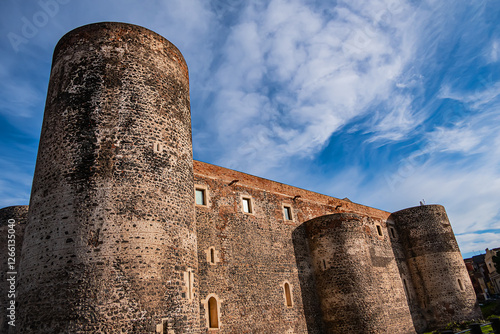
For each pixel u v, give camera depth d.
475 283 61.81
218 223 18.02
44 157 12.13
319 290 21.25
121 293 10.04
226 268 17.28
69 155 11.57
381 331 19.56
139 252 10.73
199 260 16.31
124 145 11.85
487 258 60.28
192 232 12.91
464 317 27.09
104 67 12.68
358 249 21.34
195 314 11.78
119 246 10.52
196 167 18.28
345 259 20.84
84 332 9.44
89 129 11.80
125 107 12.38
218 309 16.00
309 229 22.80
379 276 26.34
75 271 10.08
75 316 9.61
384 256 28.08
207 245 16.97
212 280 16.41
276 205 21.97
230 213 18.86
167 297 10.84
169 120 13.38
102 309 9.72
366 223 28.39
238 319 16.64
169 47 14.62
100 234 10.51
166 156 12.70
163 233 11.54
